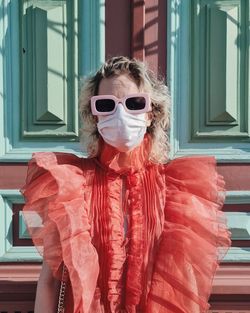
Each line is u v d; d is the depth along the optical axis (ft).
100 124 6.43
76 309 6.01
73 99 8.73
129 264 6.22
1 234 8.51
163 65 8.72
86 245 6.13
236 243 8.70
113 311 6.13
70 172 6.45
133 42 8.64
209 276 6.56
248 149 8.78
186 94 8.82
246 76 8.78
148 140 6.84
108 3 8.71
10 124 8.72
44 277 6.52
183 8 8.78
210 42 8.78
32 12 8.70
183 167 6.89
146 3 8.68
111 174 6.55
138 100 6.37
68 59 8.73
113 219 6.30
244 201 8.71
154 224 6.40
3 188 8.64
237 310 8.36
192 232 6.52
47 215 6.37
